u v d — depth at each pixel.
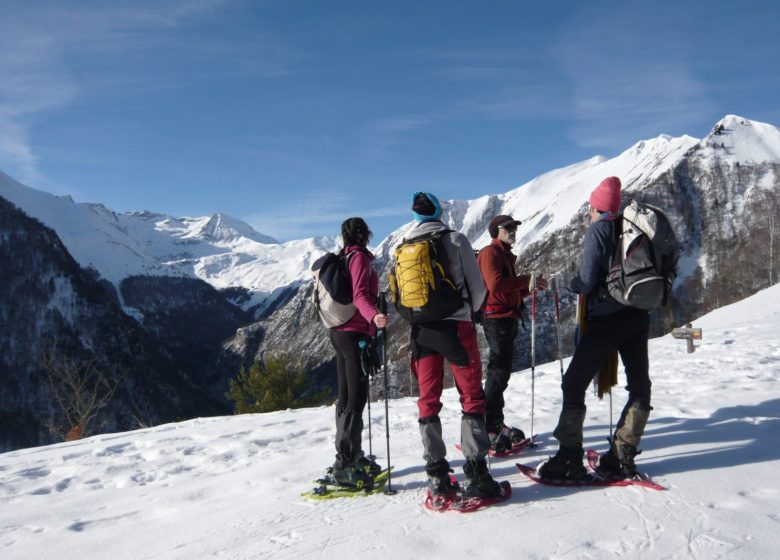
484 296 3.65
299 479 4.64
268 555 3.23
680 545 2.84
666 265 3.51
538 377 9.42
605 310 3.61
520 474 4.02
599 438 4.85
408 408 7.61
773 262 107.50
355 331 4.18
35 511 4.67
